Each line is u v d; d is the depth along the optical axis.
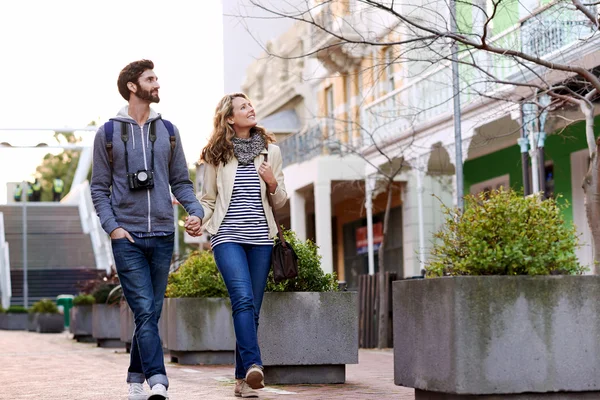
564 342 5.97
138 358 7.13
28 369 12.39
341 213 34.72
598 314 6.01
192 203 7.05
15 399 8.06
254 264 7.62
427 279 6.22
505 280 5.93
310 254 9.50
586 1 13.34
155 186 6.91
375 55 21.91
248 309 7.33
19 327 37.56
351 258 34.12
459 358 5.89
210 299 12.60
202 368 11.91
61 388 9.16
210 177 7.68
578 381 5.97
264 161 7.67
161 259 6.96
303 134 28.55
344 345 9.23
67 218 55.97
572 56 13.59
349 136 26.58
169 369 11.75
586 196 7.89
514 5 17.19
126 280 6.85
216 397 7.84
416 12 14.01
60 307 39.09
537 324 5.95
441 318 6.04
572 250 6.21
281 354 9.13
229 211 7.57
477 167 24.50
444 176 27.67
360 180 27.14
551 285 5.98
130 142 6.93
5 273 46.59
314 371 9.30
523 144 16.41
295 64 33.66
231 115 7.68
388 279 16.92
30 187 61.59
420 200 22.55
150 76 6.99
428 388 6.21
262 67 37.78
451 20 11.62
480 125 18.62
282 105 35.25
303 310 9.19
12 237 53.53
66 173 96.50
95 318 19.86
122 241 6.82
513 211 6.17
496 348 5.91
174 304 12.65
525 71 15.36
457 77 12.79
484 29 8.89
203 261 12.99
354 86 27.33
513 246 6.04
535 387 5.94
